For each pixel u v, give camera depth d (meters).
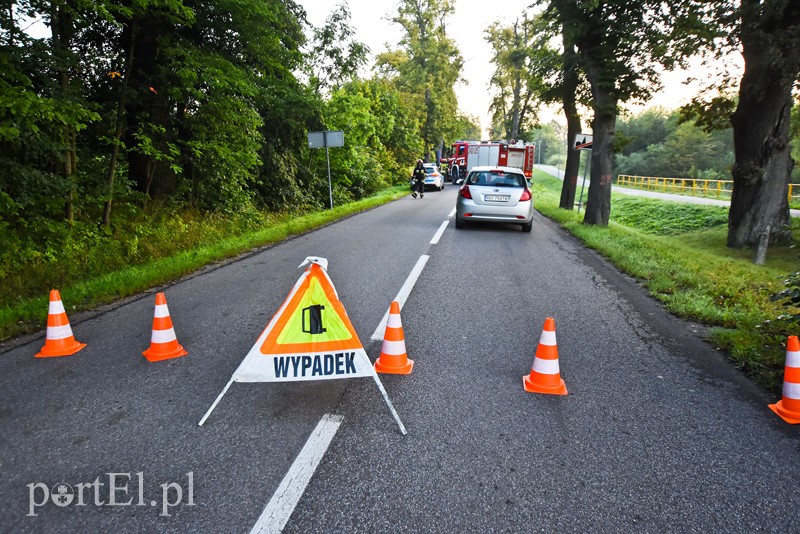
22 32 7.29
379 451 2.97
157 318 4.39
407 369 4.16
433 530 2.33
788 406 3.52
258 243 10.68
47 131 8.20
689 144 84.50
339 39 20.52
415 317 5.67
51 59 7.59
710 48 13.88
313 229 13.42
